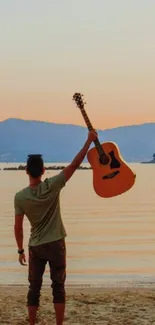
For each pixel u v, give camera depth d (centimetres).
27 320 832
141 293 1085
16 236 684
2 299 1010
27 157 680
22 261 691
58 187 665
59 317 681
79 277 1440
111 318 842
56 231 669
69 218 3716
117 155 680
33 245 672
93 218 3706
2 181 11569
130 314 867
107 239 2517
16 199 674
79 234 2742
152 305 937
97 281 1359
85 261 1794
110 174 679
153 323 811
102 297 1018
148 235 2683
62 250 670
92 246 2252
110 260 1816
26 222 3231
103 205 4962
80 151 670
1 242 2367
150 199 5859
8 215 3956
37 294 689
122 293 1084
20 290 1171
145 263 1738
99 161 682
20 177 14638
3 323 814
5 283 1302
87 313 876
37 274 682
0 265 1647
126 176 676
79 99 672
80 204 5088
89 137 672
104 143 684
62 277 676
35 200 664
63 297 679
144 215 3934
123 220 3550
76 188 8550
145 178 13175
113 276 1449
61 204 5075
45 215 667
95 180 682
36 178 672
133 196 6438
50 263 672
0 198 6019
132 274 1498
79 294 1064
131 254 1981
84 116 675
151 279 1397
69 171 667
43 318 841
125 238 2548
